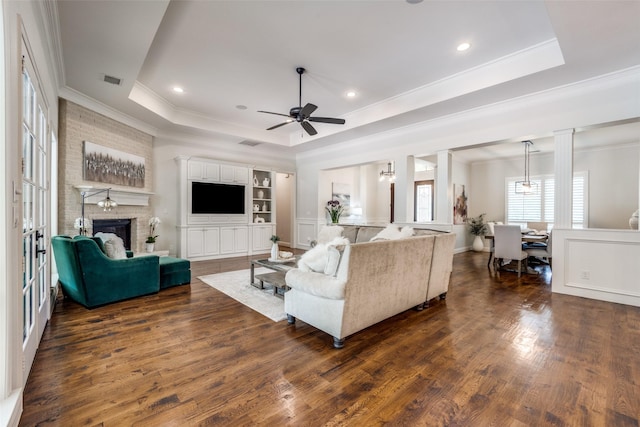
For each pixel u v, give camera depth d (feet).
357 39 10.18
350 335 8.38
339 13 8.82
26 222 6.33
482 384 5.96
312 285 7.99
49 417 4.93
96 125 14.38
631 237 10.94
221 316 9.80
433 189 28.73
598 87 11.30
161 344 7.71
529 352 7.29
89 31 8.77
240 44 10.50
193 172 20.01
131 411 5.12
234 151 23.26
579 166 22.59
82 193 13.56
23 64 5.65
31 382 5.93
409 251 9.41
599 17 7.72
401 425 4.82
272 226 24.81
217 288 13.20
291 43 10.44
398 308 9.34
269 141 22.34
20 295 4.97
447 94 13.35
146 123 17.40
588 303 11.14
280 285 11.58
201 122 18.63
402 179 18.20
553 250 12.66
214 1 8.29
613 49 9.25
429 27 9.50
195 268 17.70
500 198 26.50
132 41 9.32
